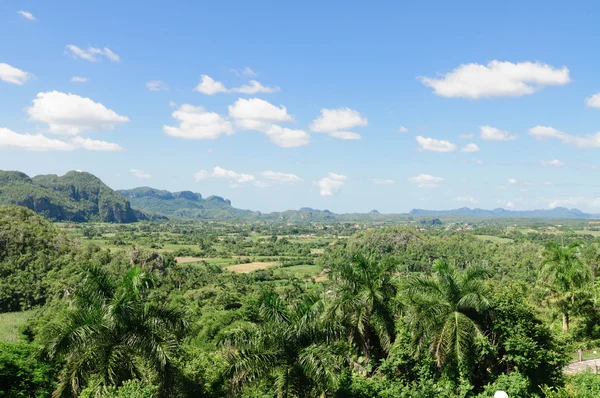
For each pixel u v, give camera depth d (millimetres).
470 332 16484
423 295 18109
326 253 162250
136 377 16250
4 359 21156
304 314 15703
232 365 14516
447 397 14836
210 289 83312
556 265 34156
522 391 14812
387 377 16812
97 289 17156
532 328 16578
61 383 15250
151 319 16875
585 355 27797
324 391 14680
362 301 19312
